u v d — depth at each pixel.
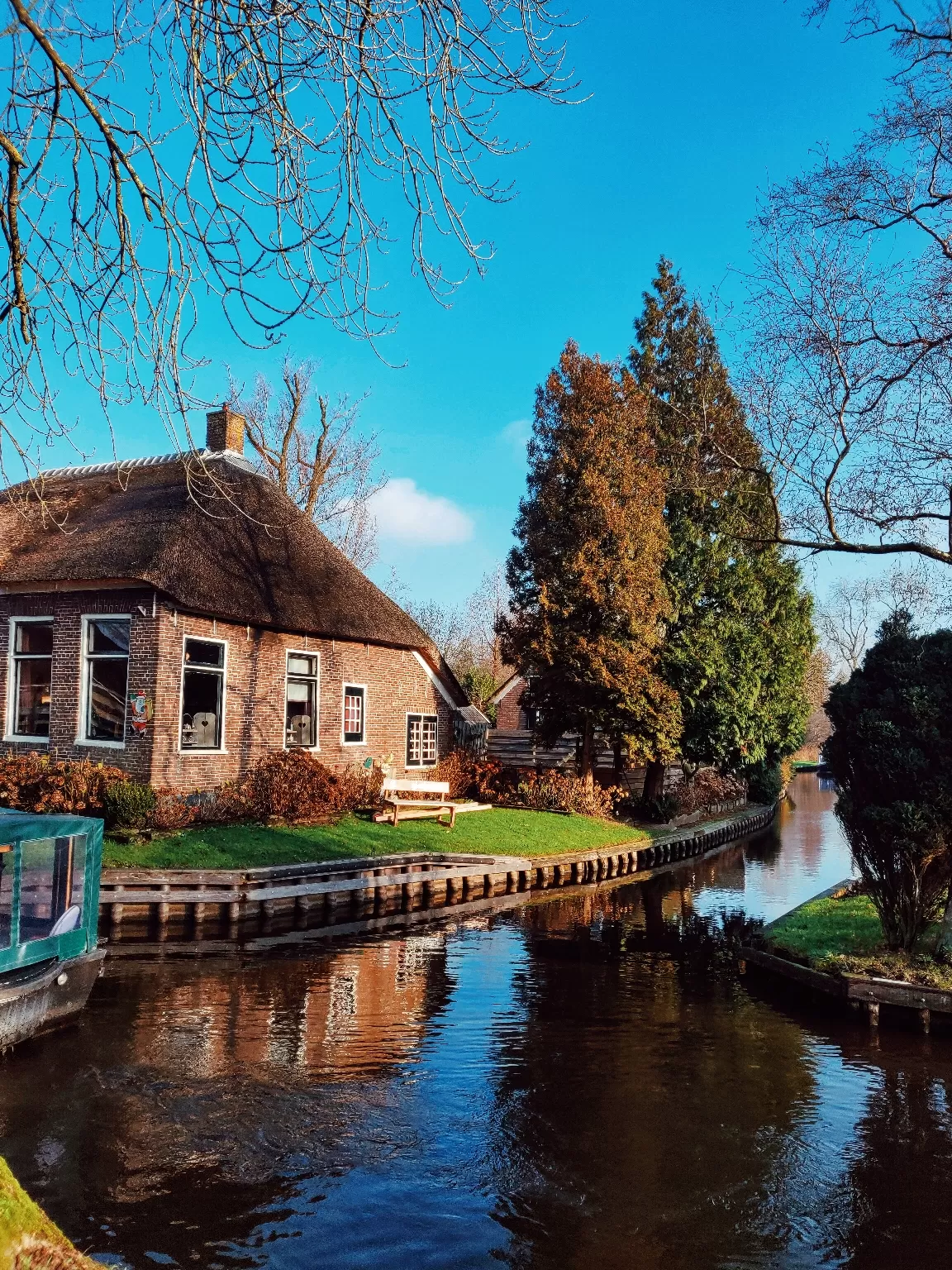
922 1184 6.55
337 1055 8.84
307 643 21.36
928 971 10.46
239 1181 6.31
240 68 4.39
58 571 17.61
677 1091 8.18
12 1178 2.56
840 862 27.09
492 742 33.59
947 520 11.84
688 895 20.50
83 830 9.61
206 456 22.20
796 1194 6.38
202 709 18.56
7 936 8.73
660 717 25.16
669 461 25.44
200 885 14.34
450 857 18.84
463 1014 10.41
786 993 11.64
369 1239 5.66
